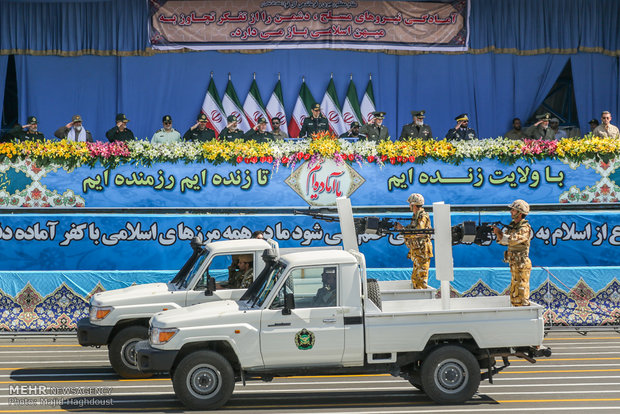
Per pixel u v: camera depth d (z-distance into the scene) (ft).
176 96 86.89
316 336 39.60
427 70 88.12
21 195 64.03
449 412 38.83
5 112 85.87
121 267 64.23
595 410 39.34
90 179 64.39
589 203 65.46
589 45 87.10
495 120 88.38
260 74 87.45
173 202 64.85
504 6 86.63
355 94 87.35
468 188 65.41
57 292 63.05
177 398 42.04
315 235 65.10
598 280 64.39
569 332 62.34
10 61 85.66
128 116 86.17
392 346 39.88
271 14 85.05
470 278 64.34
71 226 64.08
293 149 65.36
